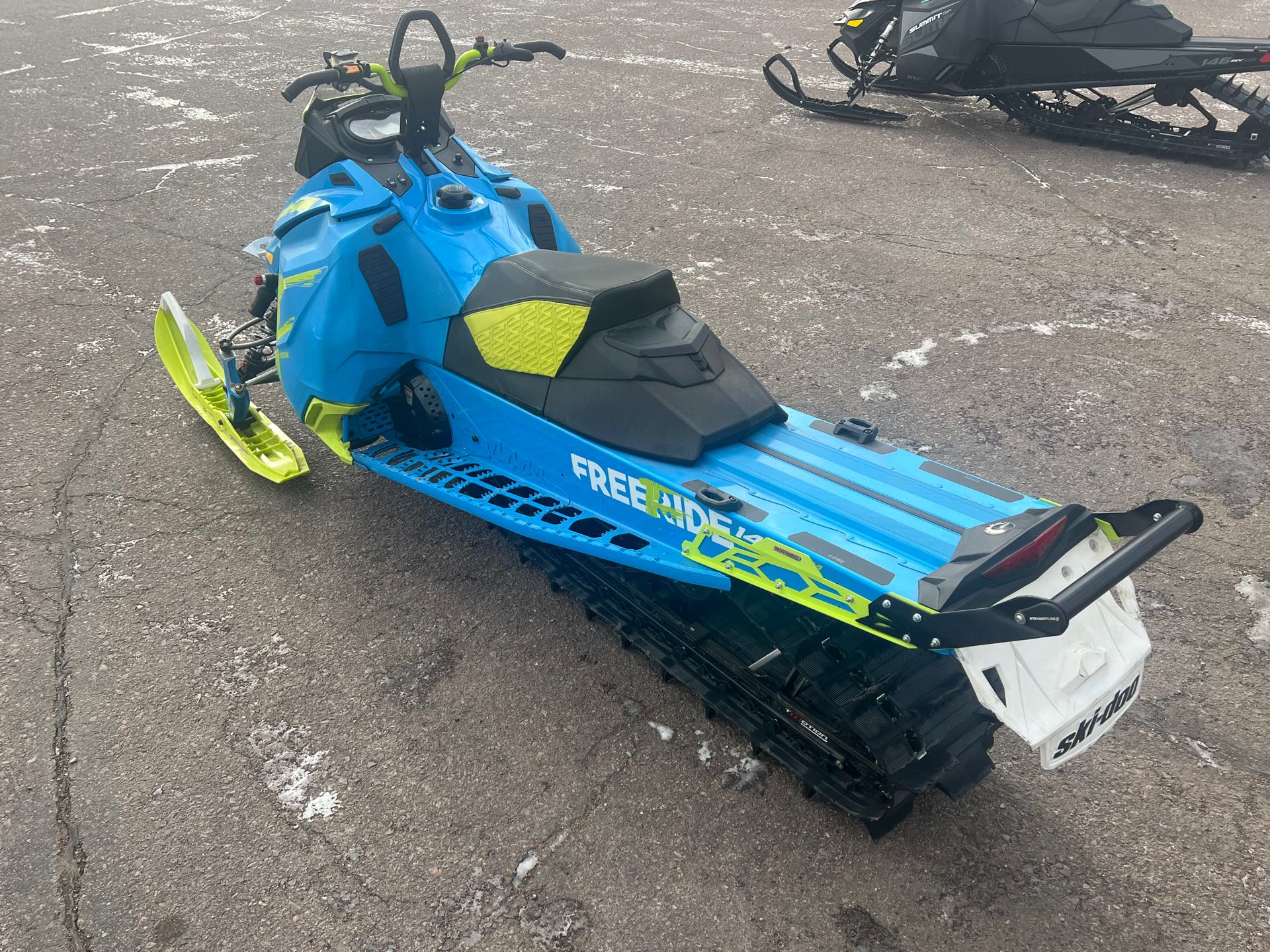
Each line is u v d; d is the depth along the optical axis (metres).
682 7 13.82
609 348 3.03
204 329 5.49
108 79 10.08
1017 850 2.69
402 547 3.90
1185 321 5.60
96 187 7.42
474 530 4.00
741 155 8.33
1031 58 8.60
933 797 2.85
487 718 3.13
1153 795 2.85
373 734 3.06
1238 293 5.93
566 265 3.28
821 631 2.70
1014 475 4.30
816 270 6.24
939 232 6.81
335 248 3.58
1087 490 4.20
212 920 2.51
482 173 3.93
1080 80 8.43
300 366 3.72
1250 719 3.09
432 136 3.85
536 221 4.00
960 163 8.20
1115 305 5.79
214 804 2.82
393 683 3.26
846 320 5.63
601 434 3.01
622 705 3.18
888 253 6.49
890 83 9.45
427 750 3.01
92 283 5.98
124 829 2.75
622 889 2.59
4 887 2.59
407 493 4.23
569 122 9.09
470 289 3.42
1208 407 4.78
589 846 2.71
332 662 3.34
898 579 2.32
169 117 9.00
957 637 2.12
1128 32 8.09
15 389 4.88
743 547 2.62
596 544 2.96
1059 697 2.39
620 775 2.93
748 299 5.86
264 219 6.93
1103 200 7.41
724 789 2.88
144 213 6.99
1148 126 8.47
